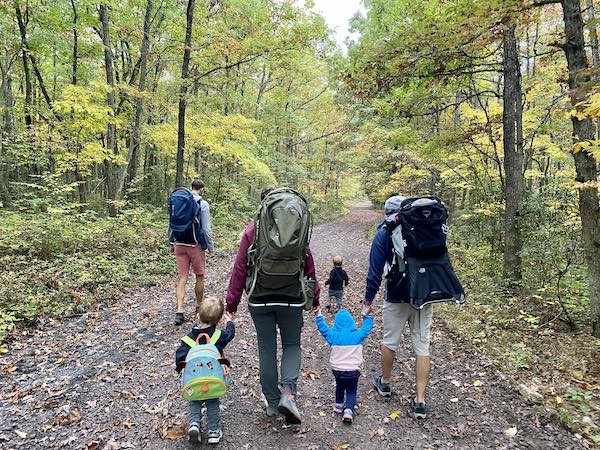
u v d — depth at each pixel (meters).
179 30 13.05
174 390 3.89
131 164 17.70
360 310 7.10
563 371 4.27
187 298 7.07
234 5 12.24
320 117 29.08
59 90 18.17
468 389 4.04
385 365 3.82
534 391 3.85
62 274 7.02
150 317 5.98
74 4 13.72
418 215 3.37
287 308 3.26
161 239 10.80
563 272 5.49
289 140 29.67
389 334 3.74
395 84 6.70
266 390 3.41
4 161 13.82
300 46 11.37
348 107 20.22
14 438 3.07
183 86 11.77
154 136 13.89
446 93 9.27
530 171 10.70
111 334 5.30
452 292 3.37
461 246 11.83
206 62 13.59
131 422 3.34
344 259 13.07
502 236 9.35
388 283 3.62
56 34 13.95
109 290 6.93
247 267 3.24
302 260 3.18
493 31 5.48
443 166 13.74
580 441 3.15
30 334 5.18
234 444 3.10
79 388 3.89
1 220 8.98
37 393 3.77
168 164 19.91
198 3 12.80
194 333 3.22
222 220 16.98
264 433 3.26
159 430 3.25
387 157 17.58
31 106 12.96
